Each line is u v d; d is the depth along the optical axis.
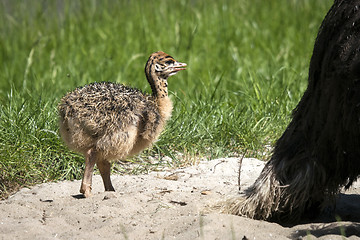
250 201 8.66
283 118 14.09
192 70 19.27
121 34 22.38
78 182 11.42
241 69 18.50
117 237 8.19
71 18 23.92
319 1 24.16
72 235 8.36
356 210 9.41
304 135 8.35
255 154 13.07
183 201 9.87
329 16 8.12
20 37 22.94
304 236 7.88
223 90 16.64
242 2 25.16
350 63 7.61
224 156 13.03
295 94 15.75
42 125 12.81
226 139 13.46
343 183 8.38
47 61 20.48
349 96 7.66
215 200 9.09
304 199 8.40
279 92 15.75
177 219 8.62
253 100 15.19
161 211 9.26
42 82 17.55
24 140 12.25
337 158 8.05
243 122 13.91
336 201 9.52
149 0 24.91
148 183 11.16
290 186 8.38
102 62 19.75
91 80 18.12
